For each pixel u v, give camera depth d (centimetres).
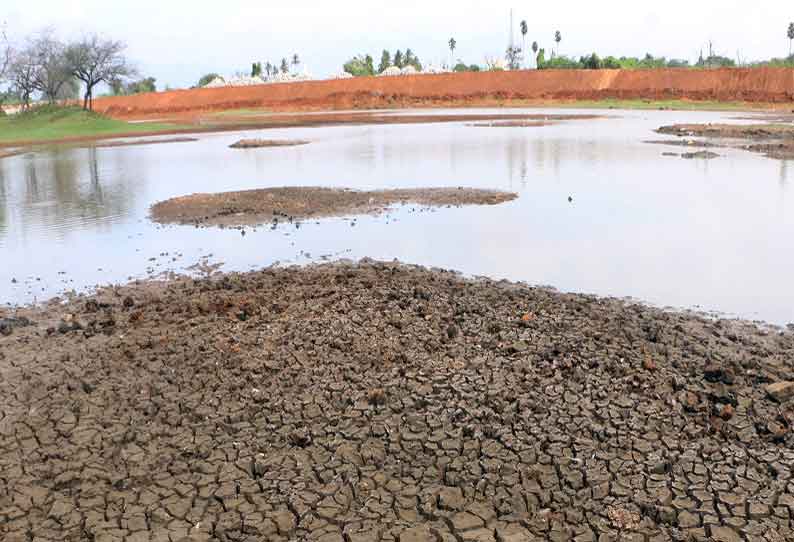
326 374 641
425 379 621
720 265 1018
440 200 1566
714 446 509
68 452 536
